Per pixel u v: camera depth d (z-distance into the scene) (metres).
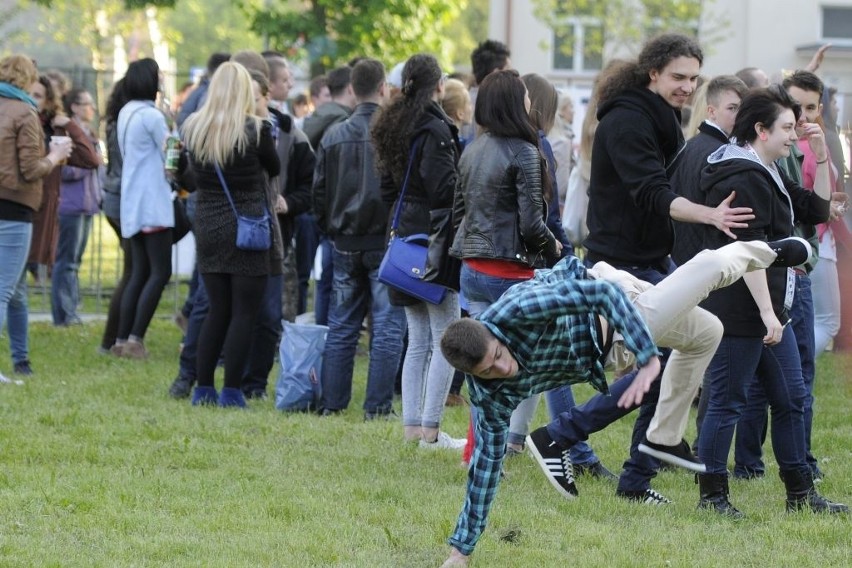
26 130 23.45
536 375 12.88
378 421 21.89
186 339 23.84
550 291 12.41
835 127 20.00
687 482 18.36
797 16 70.50
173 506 15.77
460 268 19.00
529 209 16.86
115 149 28.48
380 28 50.44
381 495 16.64
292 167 25.05
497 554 14.02
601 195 16.73
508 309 12.35
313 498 16.33
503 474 17.98
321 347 22.94
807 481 16.44
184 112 26.39
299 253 29.95
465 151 17.58
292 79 27.77
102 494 16.19
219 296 22.50
